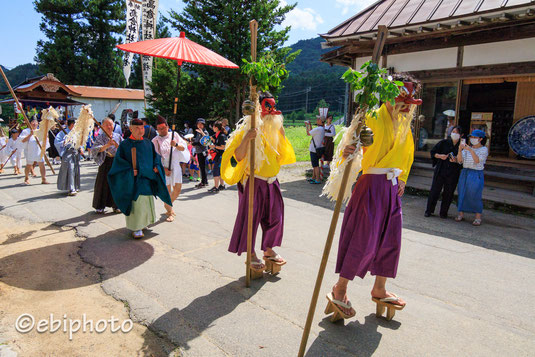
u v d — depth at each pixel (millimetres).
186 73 15273
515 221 6211
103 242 4805
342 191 2396
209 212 6379
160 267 4008
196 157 8828
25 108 19328
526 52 7254
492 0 7137
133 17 13523
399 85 2457
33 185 8742
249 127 3373
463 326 2965
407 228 5734
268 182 3551
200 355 2527
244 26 14117
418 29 7742
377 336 2781
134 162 4922
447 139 6242
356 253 2748
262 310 3119
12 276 3783
